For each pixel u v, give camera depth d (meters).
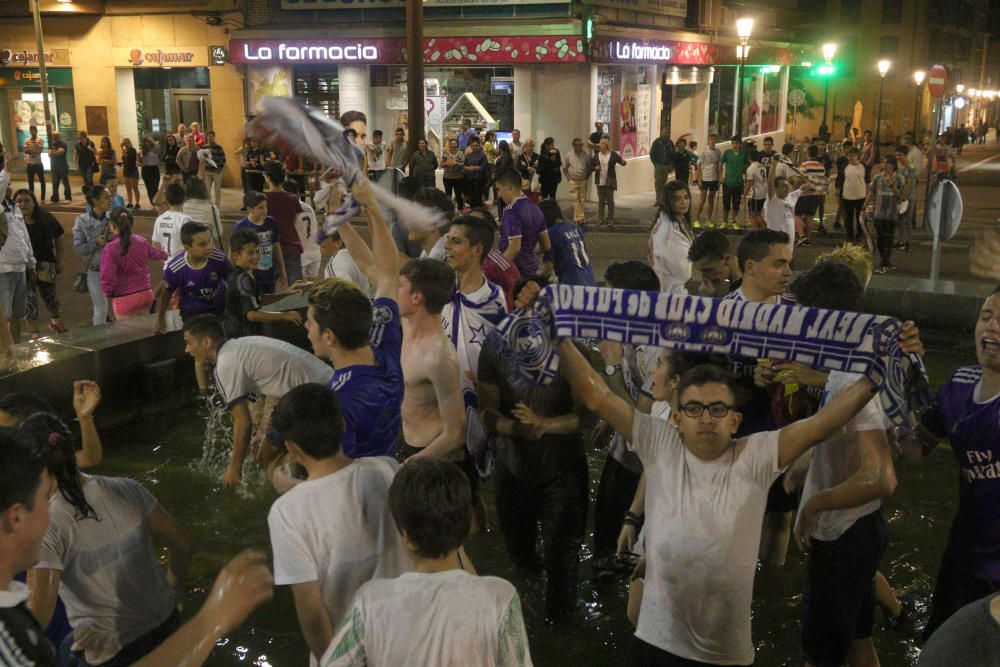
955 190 10.48
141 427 7.60
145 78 26.28
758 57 32.97
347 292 3.87
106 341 7.62
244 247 7.15
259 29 24.14
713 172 20.06
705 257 5.59
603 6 23.06
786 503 5.00
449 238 5.24
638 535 4.47
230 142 25.62
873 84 45.22
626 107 24.59
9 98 27.31
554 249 8.38
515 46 21.89
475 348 5.25
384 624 2.57
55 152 22.92
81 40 26.16
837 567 3.76
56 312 10.59
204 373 6.45
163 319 7.91
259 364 5.09
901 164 16.58
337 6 23.67
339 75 24.00
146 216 21.20
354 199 4.38
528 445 4.66
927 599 5.00
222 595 2.33
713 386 3.08
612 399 3.30
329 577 3.06
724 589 3.13
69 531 3.24
